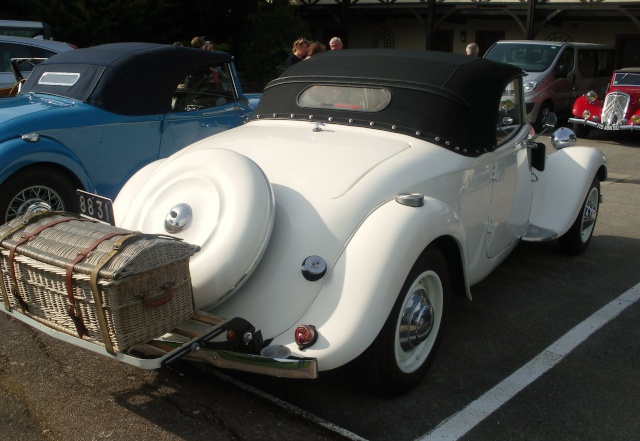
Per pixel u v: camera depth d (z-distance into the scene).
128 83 5.43
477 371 3.58
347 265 2.89
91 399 3.20
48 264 2.60
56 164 4.95
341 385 3.40
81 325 2.61
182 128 5.87
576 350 3.85
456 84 3.78
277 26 18.33
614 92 12.28
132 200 3.45
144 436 2.92
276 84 4.30
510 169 4.27
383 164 3.31
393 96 3.81
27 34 10.62
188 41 17.50
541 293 4.72
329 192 3.11
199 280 2.82
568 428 3.06
